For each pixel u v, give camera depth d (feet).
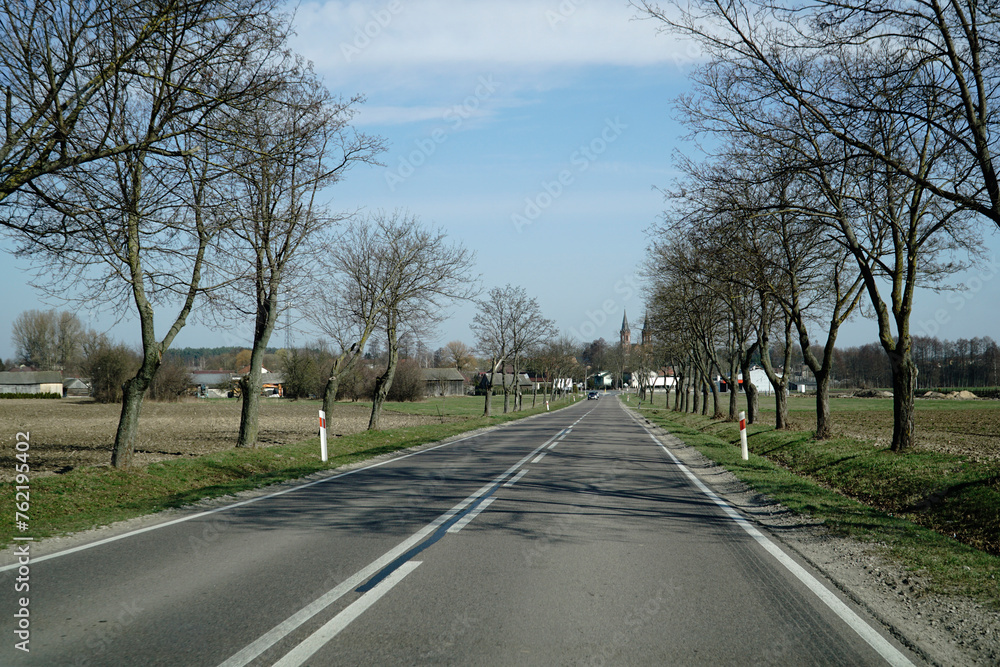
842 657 14.37
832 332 69.21
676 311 111.86
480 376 414.82
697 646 14.85
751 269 63.82
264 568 21.20
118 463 42.39
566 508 33.09
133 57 31.37
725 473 50.03
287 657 13.96
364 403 248.73
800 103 36.40
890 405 204.13
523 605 17.62
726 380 124.16
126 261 41.45
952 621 16.92
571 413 189.67
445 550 23.85
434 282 87.30
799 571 21.47
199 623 16.01
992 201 30.42
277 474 46.42
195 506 33.68
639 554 23.58
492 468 51.65
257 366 62.23
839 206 48.91
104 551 23.50
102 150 30.07
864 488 45.29
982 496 33.78
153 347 43.01
